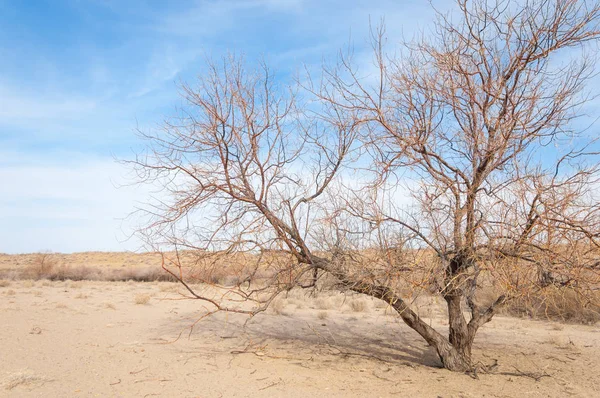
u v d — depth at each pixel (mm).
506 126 7453
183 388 7051
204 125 7973
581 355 10258
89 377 7438
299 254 8234
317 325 13898
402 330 13227
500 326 14391
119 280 33281
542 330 13773
